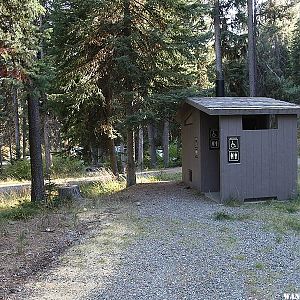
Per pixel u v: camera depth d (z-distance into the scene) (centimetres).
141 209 884
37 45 783
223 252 565
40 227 750
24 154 2617
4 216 857
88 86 1150
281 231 676
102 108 1263
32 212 890
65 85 1190
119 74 1141
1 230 727
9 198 1223
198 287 442
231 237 642
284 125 964
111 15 1152
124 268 509
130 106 1128
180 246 597
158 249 585
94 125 1285
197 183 1093
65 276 488
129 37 1083
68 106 1206
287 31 2312
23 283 469
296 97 2045
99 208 923
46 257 570
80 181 1703
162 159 2753
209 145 1062
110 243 626
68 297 424
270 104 973
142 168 2297
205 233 668
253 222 743
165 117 1152
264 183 958
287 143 967
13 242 648
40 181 1053
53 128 2333
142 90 1138
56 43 1147
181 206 905
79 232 709
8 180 2017
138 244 614
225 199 936
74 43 1169
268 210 848
